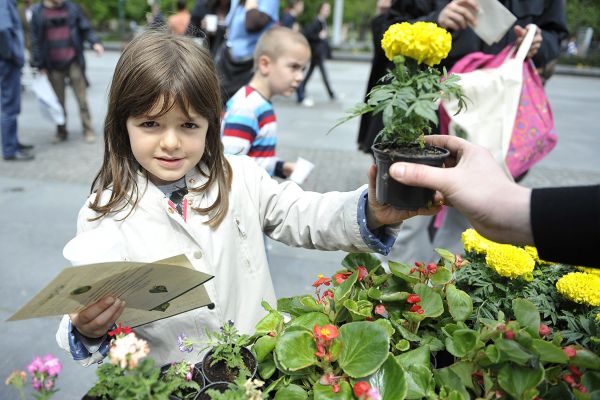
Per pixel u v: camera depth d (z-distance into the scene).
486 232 0.87
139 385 0.78
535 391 0.84
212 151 1.28
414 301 1.07
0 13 4.45
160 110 1.10
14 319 0.83
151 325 1.24
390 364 0.90
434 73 0.91
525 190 0.83
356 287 1.20
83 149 5.39
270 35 2.34
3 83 4.70
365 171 4.83
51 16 5.21
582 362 0.92
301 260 3.18
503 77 2.00
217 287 1.27
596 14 19.09
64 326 1.10
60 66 5.38
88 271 0.81
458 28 2.01
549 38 2.39
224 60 3.38
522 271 1.19
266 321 1.04
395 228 1.14
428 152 0.95
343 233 1.14
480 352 0.92
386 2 3.75
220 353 1.01
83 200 3.99
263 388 0.96
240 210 1.33
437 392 0.94
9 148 4.88
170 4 21.95
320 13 8.12
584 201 0.78
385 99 0.87
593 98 10.25
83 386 2.05
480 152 0.92
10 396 1.94
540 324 1.06
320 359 0.94
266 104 2.32
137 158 1.17
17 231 3.39
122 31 22.48
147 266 0.87
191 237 1.22
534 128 2.12
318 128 6.63
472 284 1.27
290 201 1.32
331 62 17.34
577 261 0.80
